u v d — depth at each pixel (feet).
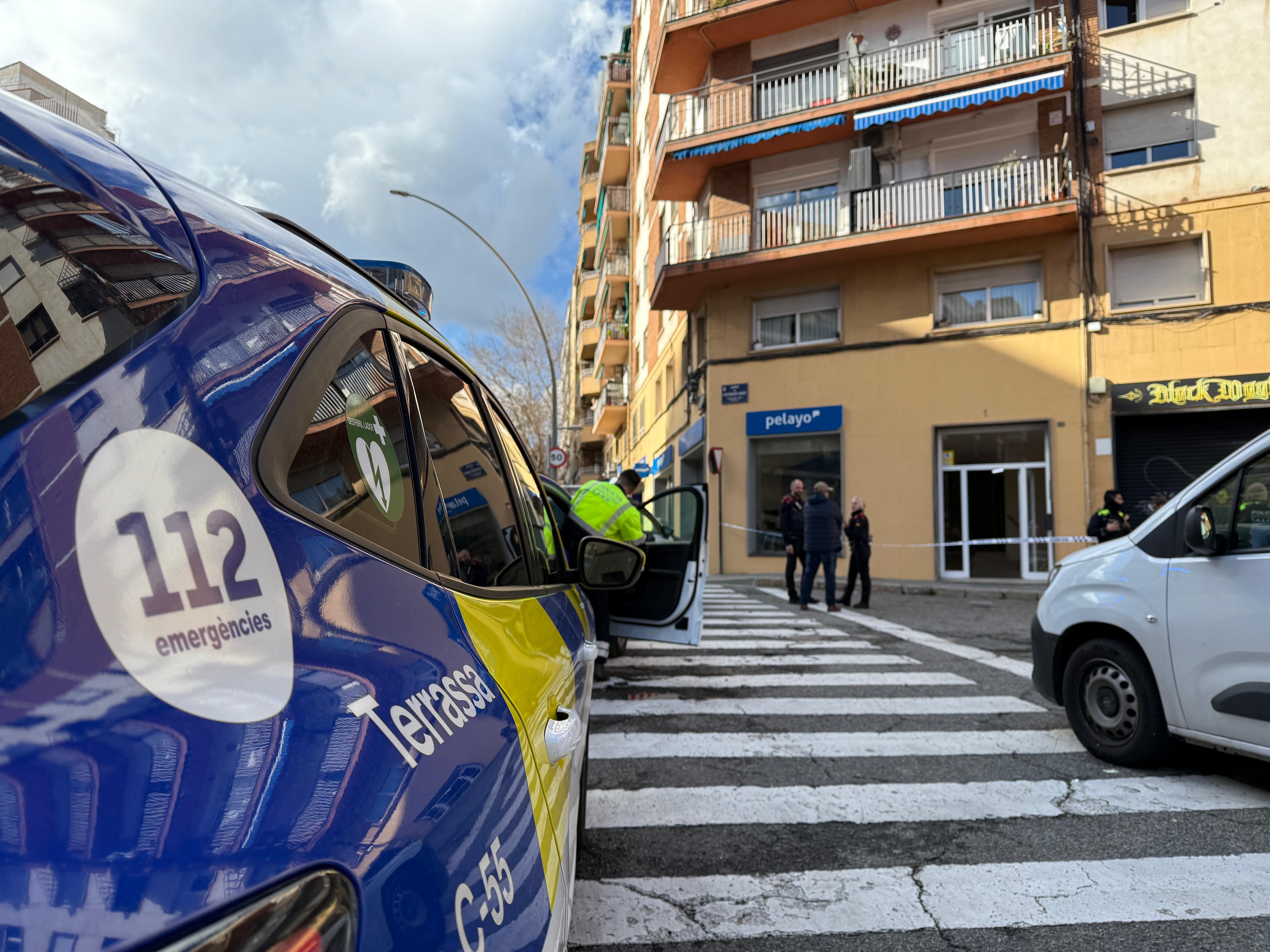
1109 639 13.41
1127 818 11.14
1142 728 12.79
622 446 125.59
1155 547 12.80
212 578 2.35
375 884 2.23
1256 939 7.92
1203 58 46.80
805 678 20.68
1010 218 47.80
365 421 3.76
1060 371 48.70
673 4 63.16
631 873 9.50
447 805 2.77
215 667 2.22
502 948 2.88
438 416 5.08
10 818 1.63
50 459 2.12
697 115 59.93
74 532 2.07
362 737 2.54
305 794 2.19
